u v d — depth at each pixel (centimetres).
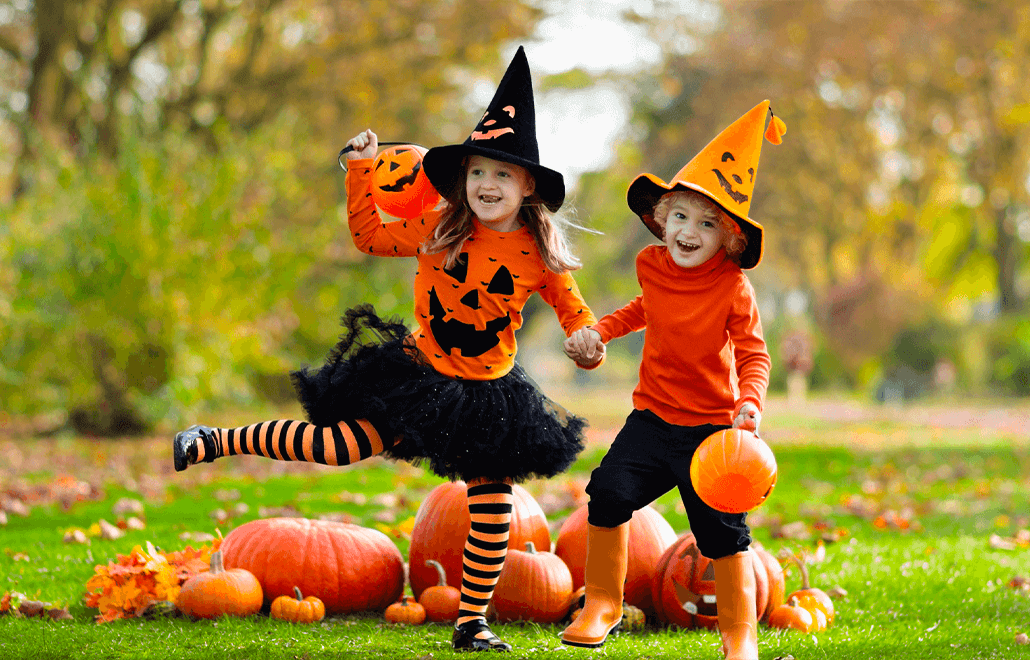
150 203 1598
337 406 414
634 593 483
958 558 653
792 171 3947
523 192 425
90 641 421
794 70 3350
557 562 478
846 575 591
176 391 1602
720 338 397
